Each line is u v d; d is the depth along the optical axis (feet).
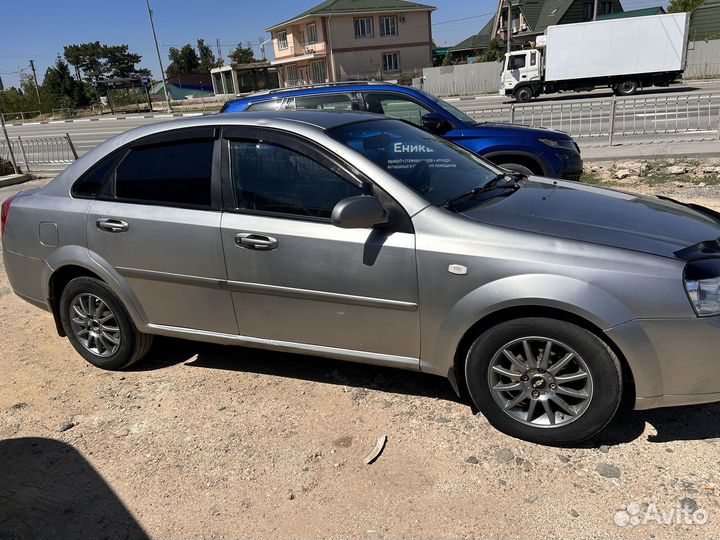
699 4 150.00
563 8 158.51
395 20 164.96
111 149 12.62
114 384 12.91
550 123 48.08
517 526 8.21
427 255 9.68
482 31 209.15
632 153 34.14
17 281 13.88
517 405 9.94
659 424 10.16
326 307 10.68
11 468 10.25
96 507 9.20
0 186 44.62
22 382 13.26
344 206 9.42
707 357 8.68
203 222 11.29
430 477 9.29
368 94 24.66
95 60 288.92
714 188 26.35
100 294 12.76
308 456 10.00
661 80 84.99
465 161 12.61
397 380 12.21
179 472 9.84
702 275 8.67
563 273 8.95
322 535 8.32
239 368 13.19
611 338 8.78
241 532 8.49
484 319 9.74
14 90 207.72
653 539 7.80
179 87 223.30
